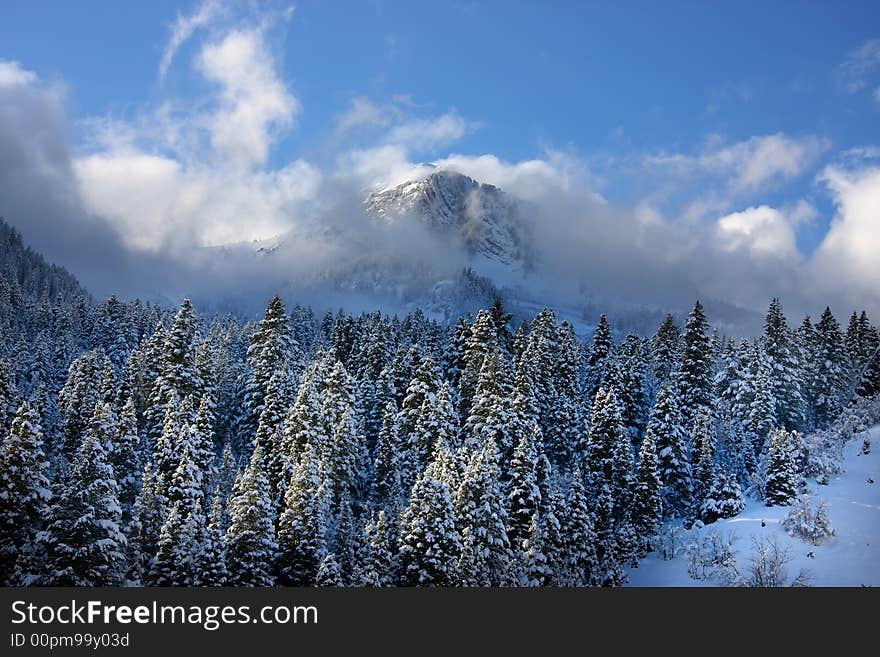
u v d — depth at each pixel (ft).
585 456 213.05
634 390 250.57
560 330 286.25
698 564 166.91
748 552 165.17
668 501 215.92
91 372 232.94
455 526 144.56
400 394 230.48
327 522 155.33
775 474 191.42
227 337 317.63
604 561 176.65
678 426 221.05
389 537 145.38
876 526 162.91
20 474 121.39
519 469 170.40
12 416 192.34
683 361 254.68
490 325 234.58
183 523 132.05
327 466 163.43
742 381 248.32
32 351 320.70
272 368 224.53
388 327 296.71
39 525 126.62
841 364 293.84
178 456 170.60
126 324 333.42
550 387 234.79
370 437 218.59
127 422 182.39
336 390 192.34
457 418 197.47
